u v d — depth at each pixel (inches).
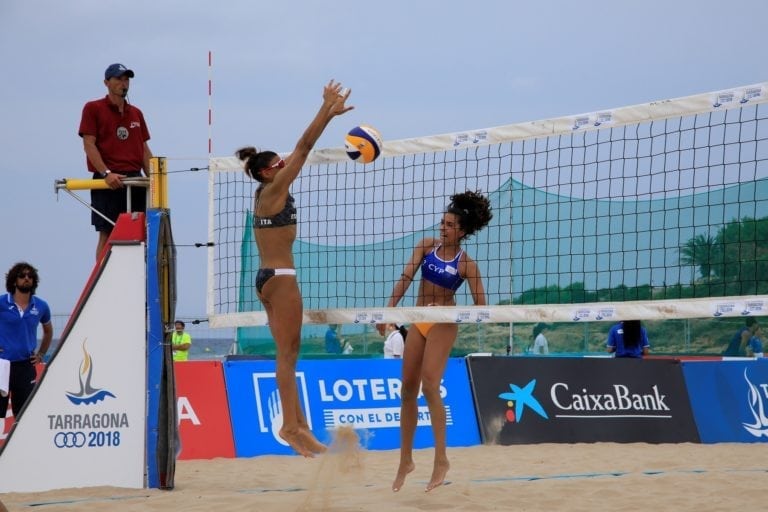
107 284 490.6
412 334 446.9
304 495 448.5
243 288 546.0
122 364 486.9
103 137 552.7
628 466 577.9
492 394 720.3
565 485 470.6
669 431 730.8
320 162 515.5
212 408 650.8
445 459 437.7
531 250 726.5
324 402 687.7
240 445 647.1
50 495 458.6
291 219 445.1
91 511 405.7
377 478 527.2
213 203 525.0
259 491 471.5
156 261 489.4
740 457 626.2
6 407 564.4
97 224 551.8
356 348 954.1
